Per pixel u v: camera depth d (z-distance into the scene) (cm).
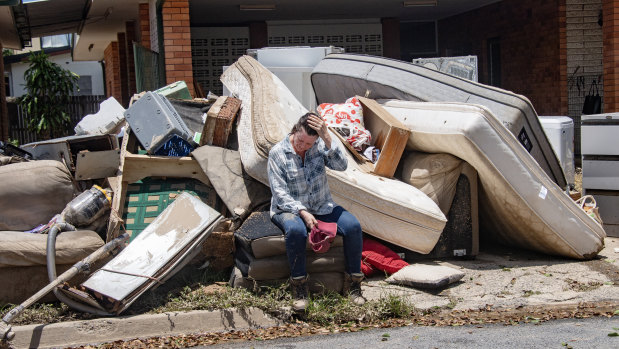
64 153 789
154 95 752
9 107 2184
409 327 531
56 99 2150
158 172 728
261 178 668
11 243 570
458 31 1803
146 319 541
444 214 714
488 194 717
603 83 1325
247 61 892
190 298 575
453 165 712
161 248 584
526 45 1554
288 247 564
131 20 1742
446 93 811
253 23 1661
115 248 584
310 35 1692
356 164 733
